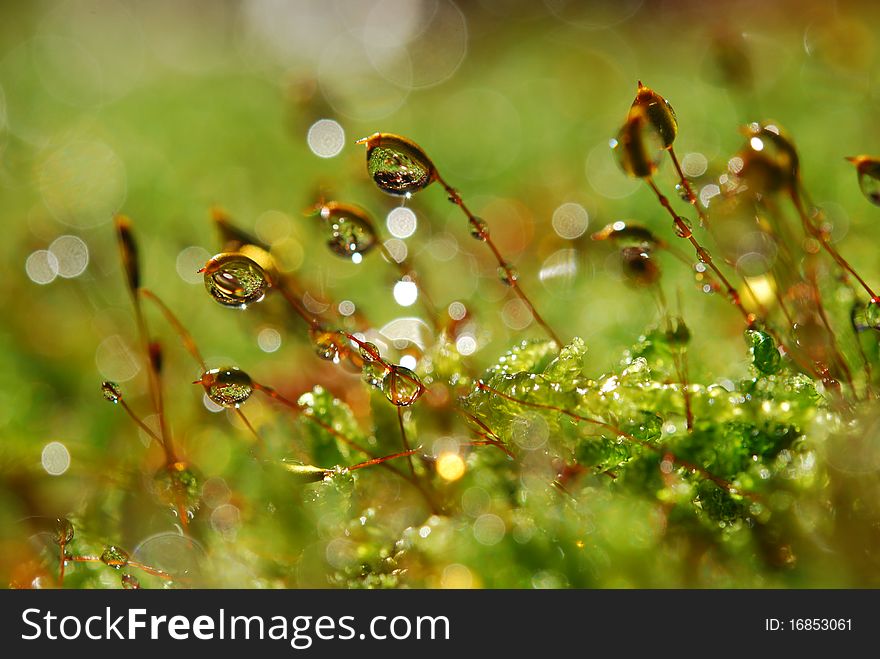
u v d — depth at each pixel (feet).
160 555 0.53
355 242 0.54
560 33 1.19
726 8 1.08
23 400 0.61
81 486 0.56
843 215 0.61
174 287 0.65
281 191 0.76
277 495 0.54
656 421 0.52
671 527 0.52
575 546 0.52
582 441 0.52
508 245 0.66
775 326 0.53
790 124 0.71
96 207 0.78
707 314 0.59
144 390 0.60
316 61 1.24
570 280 0.61
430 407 0.53
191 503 0.53
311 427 0.54
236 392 0.53
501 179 0.78
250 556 0.53
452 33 1.26
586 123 0.88
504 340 0.59
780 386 0.52
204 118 0.99
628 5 1.20
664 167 0.65
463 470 0.53
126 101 1.09
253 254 0.52
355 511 0.53
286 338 0.59
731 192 0.54
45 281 0.66
